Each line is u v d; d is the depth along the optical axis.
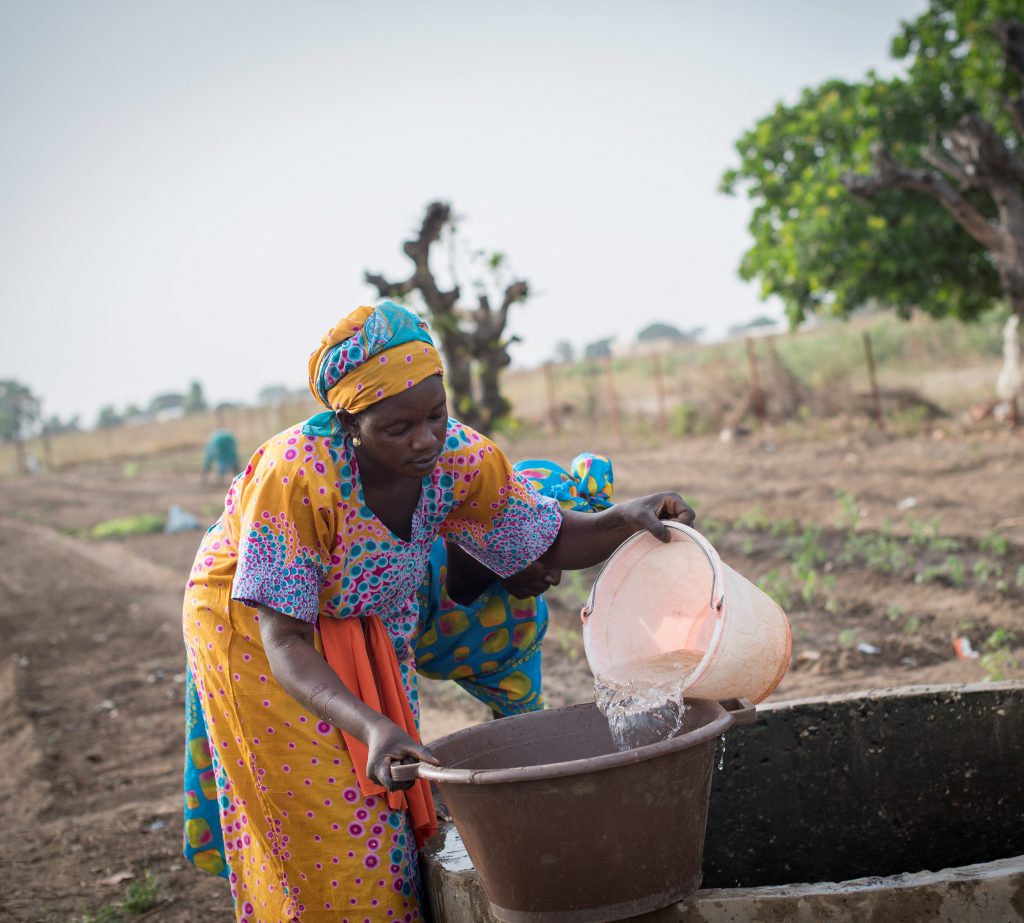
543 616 3.81
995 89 13.91
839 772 3.23
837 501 11.59
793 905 2.28
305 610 2.75
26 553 18.23
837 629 7.20
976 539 9.01
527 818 2.33
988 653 6.37
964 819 3.20
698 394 21.44
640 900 2.38
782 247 15.25
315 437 2.76
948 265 14.81
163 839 5.02
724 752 3.23
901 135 15.05
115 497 27.70
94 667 9.12
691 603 3.07
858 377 23.28
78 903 4.37
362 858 2.80
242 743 2.86
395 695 2.95
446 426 2.73
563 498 3.82
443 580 3.58
